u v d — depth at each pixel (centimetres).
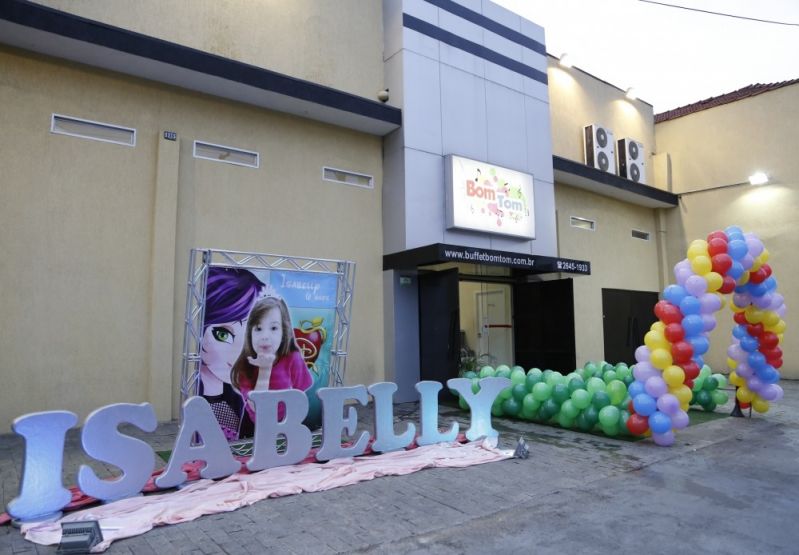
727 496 509
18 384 741
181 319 880
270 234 983
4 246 745
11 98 764
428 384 702
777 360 892
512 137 1293
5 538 403
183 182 902
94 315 805
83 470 449
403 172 1091
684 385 716
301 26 1048
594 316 1573
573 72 1630
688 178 1784
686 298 700
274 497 498
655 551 386
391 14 1155
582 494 514
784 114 1586
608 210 1678
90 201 814
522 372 912
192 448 519
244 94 936
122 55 795
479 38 1255
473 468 604
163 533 415
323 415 608
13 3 701
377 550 387
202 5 931
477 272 1283
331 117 1046
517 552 384
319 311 759
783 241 1565
